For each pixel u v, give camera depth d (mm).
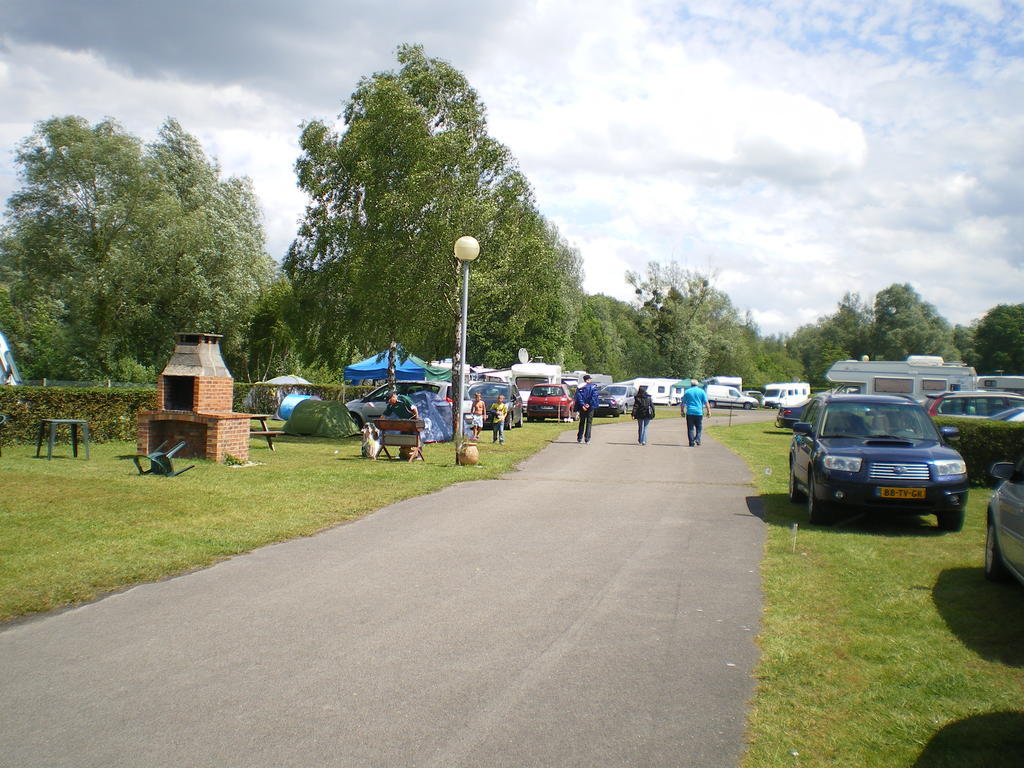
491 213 19172
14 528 8125
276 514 9586
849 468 9508
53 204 39500
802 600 6395
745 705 4320
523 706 4254
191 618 5688
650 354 73688
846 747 3826
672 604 6262
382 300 19562
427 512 10266
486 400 27906
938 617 5930
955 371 29594
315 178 21578
